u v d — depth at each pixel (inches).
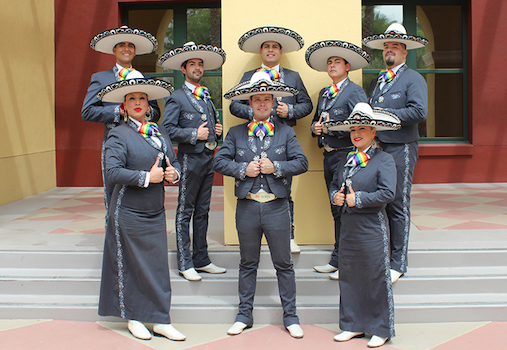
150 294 127.0
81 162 320.8
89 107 148.8
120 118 146.0
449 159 319.0
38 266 158.2
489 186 307.6
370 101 155.4
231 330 130.3
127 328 135.3
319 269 153.7
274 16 170.4
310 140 169.5
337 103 148.2
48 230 190.5
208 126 150.6
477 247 158.9
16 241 171.9
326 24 170.1
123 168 121.6
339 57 149.5
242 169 126.7
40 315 142.0
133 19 322.0
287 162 127.2
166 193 299.3
